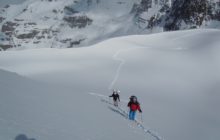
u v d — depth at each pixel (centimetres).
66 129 1090
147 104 3775
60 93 2025
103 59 7075
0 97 1216
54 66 6919
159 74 6044
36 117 1101
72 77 6056
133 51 7375
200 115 3928
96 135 1166
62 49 8194
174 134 2108
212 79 5909
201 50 7088
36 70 6694
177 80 5828
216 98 5247
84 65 6775
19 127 902
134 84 5594
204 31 8962
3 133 803
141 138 1503
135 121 2081
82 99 2153
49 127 1031
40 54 7994
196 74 6072
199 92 5441
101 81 5784
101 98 2969
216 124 3488
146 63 6544
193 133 2453
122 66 6481
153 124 2253
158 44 8325
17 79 2027
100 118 1606
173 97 5088
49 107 1359
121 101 3344
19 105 1186
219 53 6856
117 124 1648
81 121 1316
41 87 2003
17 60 7644
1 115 959
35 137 863
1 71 2316
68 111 1451
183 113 3684
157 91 5334
